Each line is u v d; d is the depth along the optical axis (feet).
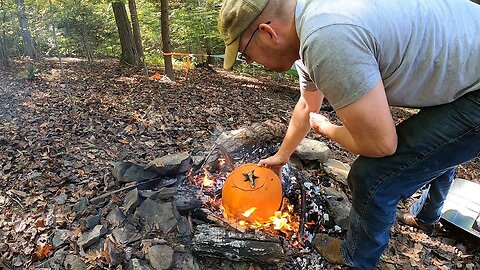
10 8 24.04
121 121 11.64
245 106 15.31
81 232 6.38
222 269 6.01
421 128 4.71
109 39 28.45
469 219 6.95
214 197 7.21
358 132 4.24
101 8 26.73
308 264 6.23
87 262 5.87
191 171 7.66
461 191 7.55
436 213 6.74
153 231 6.28
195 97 16.19
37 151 9.13
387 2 4.03
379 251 5.80
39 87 16.16
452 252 6.79
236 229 6.21
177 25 26.91
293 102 17.94
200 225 6.36
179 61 28.84
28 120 11.43
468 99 4.46
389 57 4.05
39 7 26.03
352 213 5.58
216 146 8.25
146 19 28.04
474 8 4.60
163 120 11.96
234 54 4.51
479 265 6.57
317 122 5.32
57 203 7.14
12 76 18.45
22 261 5.96
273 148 8.43
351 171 5.29
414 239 7.02
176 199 6.72
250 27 4.25
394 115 16.84
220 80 22.75
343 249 6.01
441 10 4.29
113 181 7.70
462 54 4.23
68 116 11.89
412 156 4.78
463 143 4.66
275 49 4.42
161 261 5.77
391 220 5.46
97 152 9.19
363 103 3.96
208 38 27.12
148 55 27.86
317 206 7.08
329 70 3.84
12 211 6.97
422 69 4.24
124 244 6.10
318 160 8.54
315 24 3.84
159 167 7.39
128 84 18.08
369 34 3.81
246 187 6.22
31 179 7.88
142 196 6.87
